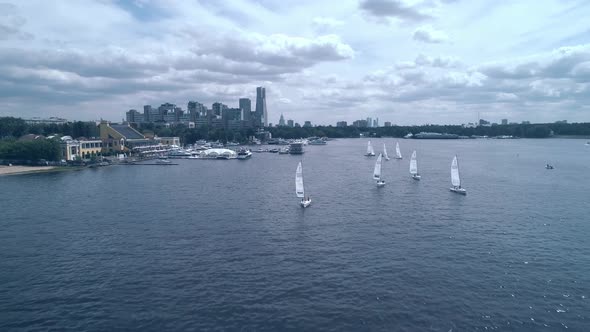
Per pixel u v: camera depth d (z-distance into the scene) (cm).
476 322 6159
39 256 8950
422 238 10044
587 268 8106
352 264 8369
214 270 8094
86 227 11181
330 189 17362
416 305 6656
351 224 11394
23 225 11431
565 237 10088
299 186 14062
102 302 6831
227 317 6316
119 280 7669
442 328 6000
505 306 6625
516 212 12725
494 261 8488
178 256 8881
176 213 12769
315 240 9956
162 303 6769
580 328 6006
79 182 19650
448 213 12631
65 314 6462
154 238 10156
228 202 14525
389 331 5922
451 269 8081
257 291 7169
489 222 11519
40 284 7531
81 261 8638
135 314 6431
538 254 8894
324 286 7350
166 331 5959
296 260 8612
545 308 6569
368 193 16288
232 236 10300
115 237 10262
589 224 11281
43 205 14062
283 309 6544
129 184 18988
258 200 14900
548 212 12719
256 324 6119
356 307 6594
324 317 6300
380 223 11475
